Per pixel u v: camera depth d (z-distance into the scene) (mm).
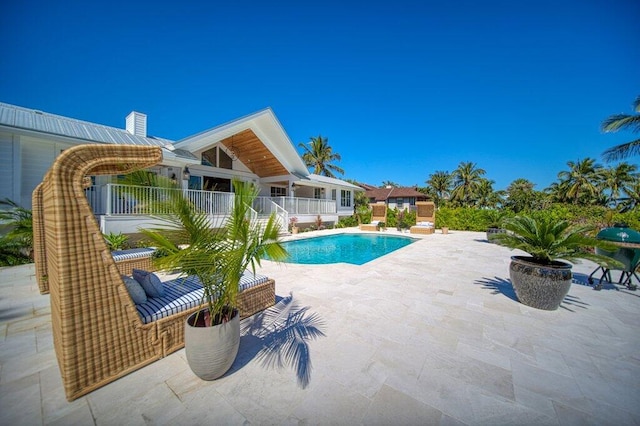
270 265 7348
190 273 2418
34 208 4715
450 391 2260
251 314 3855
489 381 2398
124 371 2385
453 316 3863
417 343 3080
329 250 12070
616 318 3826
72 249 2057
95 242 2197
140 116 12734
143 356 2529
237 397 2164
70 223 2047
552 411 2041
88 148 2127
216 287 2508
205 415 1966
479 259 8367
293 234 15320
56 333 2523
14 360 2633
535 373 2523
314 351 2889
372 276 6145
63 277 2006
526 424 1926
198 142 11867
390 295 4785
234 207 2457
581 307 4262
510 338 3213
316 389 2275
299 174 18406
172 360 2658
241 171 16469
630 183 29312
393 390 2268
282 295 4770
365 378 2426
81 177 2107
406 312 3998
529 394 2232
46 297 4484
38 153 8305
